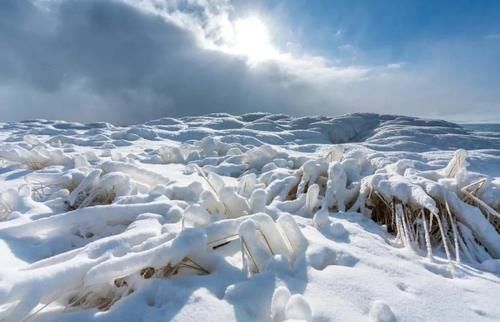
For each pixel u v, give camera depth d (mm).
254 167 5168
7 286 1323
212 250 2004
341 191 3141
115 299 1640
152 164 5738
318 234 2385
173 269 1801
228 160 5457
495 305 1638
